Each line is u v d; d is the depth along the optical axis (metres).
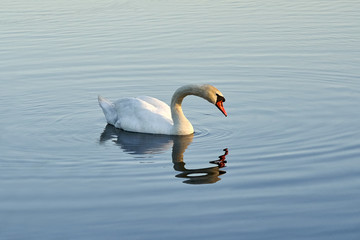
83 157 13.51
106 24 26.91
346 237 9.54
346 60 21.17
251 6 30.66
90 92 18.80
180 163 13.04
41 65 21.28
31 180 12.12
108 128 15.98
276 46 23.09
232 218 10.22
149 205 10.80
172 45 23.45
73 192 11.47
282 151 13.59
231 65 20.97
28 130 15.62
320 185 11.55
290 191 11.29
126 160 13.29
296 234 9.65
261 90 18.64
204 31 25.45
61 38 24.67
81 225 10.06
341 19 27.22
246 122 15.94
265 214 10.35
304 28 25.75
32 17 28.53
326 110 16.59
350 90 18.31
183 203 10.86
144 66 21.03
